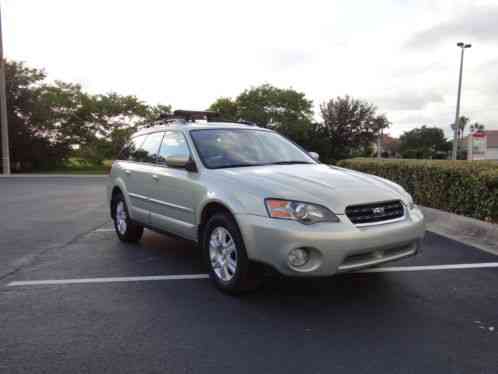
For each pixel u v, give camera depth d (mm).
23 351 2994
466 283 4438
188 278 4695
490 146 81562
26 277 4750
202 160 4621
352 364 2805
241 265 3848
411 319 3529
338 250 3469
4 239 6820
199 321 3504
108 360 2869
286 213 3562
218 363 2826
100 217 9109
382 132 37188
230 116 46594
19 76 28844
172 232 5062
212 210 4301
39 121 29516
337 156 35938
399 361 2840
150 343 3113
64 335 3254
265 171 4305
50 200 12242
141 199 5703
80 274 4867
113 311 3736
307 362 2834
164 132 5594
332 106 36375
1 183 18719
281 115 43531
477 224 6645
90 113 31219
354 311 3699
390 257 3805
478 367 2760
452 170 7938
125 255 5750
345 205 3615
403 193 4215
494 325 3406
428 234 6859
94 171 29906
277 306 3816
